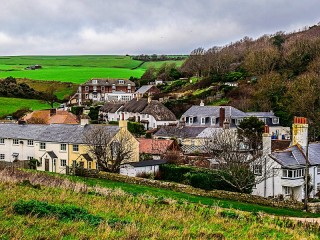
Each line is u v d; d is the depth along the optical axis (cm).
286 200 5072
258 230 3117
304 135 6128
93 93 17538
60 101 17212
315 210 4812
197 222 3159
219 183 5769
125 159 6619
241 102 12269
